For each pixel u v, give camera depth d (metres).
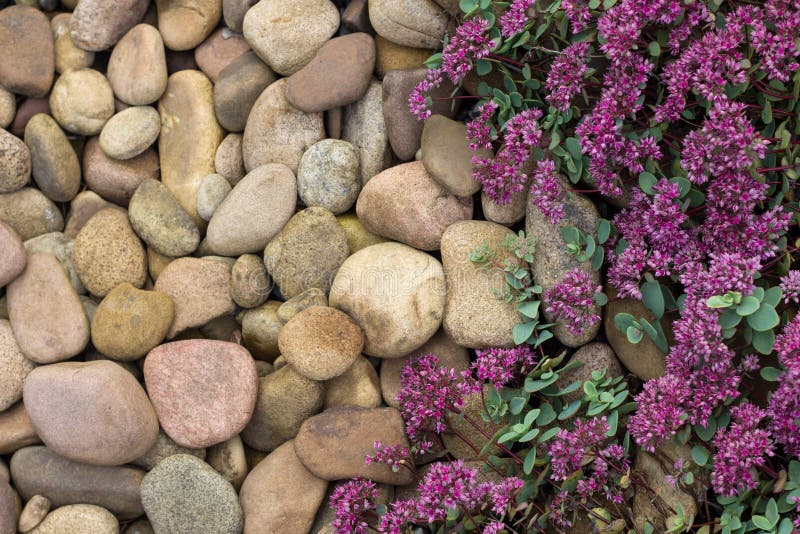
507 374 1.03
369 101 1.11
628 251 1.01
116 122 1.14
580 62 1.02
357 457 1.06
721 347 0.96
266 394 1.08
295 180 1.11
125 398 1.07
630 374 1.05
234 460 1.08
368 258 1.08
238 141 1.14
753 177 0.97
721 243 1.00
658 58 1.02
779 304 1.01
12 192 1.14
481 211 1.09
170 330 1.10
